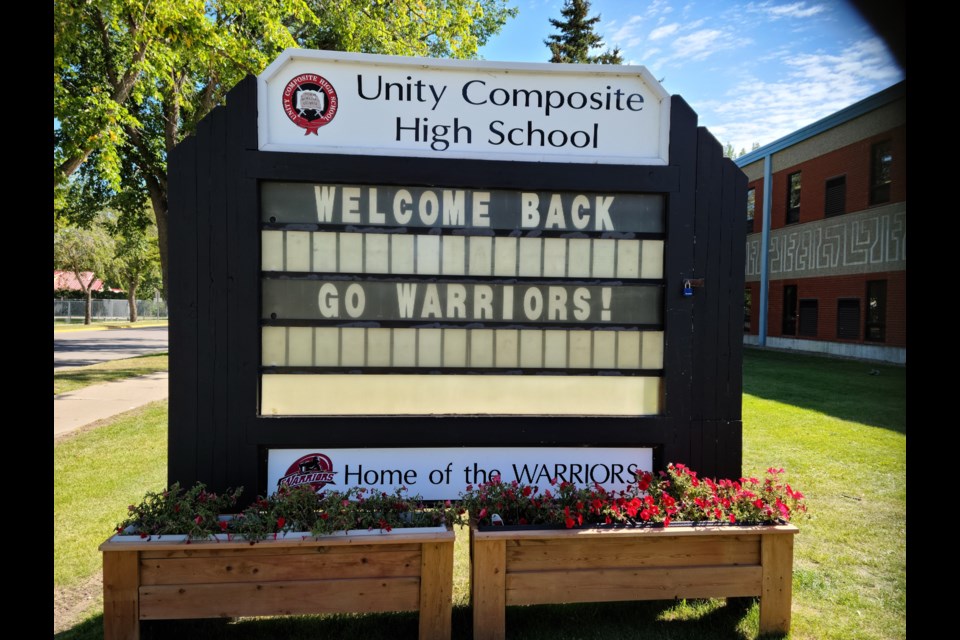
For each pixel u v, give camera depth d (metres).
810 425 7.91
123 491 5.30
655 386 3.46
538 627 3.15
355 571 2.79
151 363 16.14
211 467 3.19
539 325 3.39
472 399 3.37
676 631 3.12
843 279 16.38
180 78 12.55
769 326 20.09
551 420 3.33
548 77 3.34
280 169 3.19
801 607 3.35
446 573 2.82
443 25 14.01
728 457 3.44
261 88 3.19
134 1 8.96
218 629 3.09
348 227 3.28
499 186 3.31
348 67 3.24
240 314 3.19
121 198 16.45
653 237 3.44
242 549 2.73
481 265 3.36
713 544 2.98
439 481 3.30
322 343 3.28
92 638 3.04
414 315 3.33
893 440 7.11
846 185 16.20
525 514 3.03
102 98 9.18
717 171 3.43
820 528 4.48
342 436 3.23
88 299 44.09
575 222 3.40
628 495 3.20
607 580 2.90
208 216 3.17
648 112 3.40
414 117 3.27
